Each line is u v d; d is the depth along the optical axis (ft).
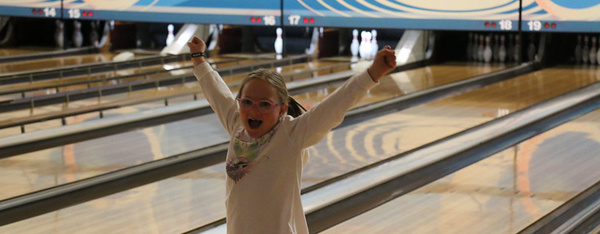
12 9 34.30
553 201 13.44
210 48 33.19
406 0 29.14
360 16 29.94
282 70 28.78
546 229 12.23
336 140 17.95
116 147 17.28
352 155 16.62
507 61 30.86
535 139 17.90
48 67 28.94
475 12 28.37
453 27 28.71
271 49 34.47
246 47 34.14
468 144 17.34
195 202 13.52
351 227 12.26
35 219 12.64
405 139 17.99
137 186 14.94
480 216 12.67
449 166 16.10
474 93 23.90
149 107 21.01
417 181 15.15
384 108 21.65
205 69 8.39
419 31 30.12
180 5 32.07
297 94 24.26
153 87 24.97
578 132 18.48
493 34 31.27
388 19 29.55
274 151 7.47
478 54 31.04
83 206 13.30
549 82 25.55
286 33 34.17
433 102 22.56
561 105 21.44
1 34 36.65
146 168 15.80
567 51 30.55
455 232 11.99
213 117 20.44
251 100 7.39
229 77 27.32
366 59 30.32
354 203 13.75
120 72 28.55
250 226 7.48
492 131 18.56
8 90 22.15
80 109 20.27
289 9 30.76
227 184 7.71
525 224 12.30
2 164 15.76
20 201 13.55
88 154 16.65
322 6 30.32
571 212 13.10
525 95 23.27
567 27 27.17
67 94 22.02
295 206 7.65
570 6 26.99
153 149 17.17
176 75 26.99
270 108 7.39
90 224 12.42
